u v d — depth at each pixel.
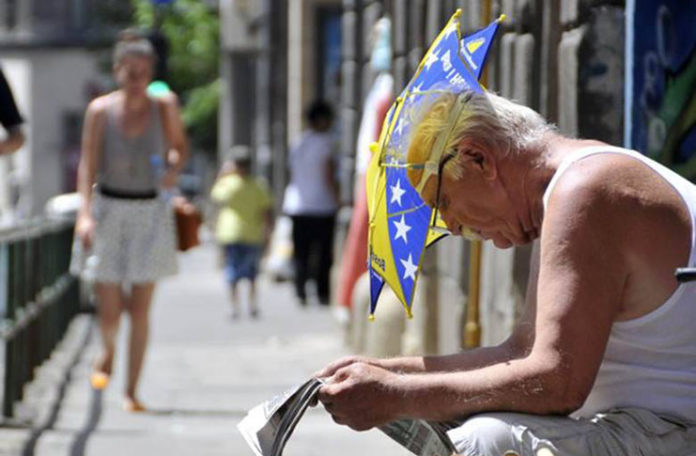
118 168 14.38
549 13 9.99
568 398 5.62
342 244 24.05
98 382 14.79
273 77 41.91
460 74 5.92
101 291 14.59
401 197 6.06
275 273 34.75
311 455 11.95
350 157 23.20
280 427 5.90
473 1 12.18
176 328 24.19
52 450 12.03
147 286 14.53
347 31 23.17
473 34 6.18
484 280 11.80
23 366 14.91
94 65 90.69
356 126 22.77
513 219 5.94
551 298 5.63
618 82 9.23
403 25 16.69
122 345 20.56
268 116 42.28
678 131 8.70
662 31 8.77
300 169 27.94
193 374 17.56
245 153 26.62
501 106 5.92
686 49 8.63
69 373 17.42
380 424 5.83
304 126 37.09
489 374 5.70
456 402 5.71
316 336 22.30
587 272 5.61
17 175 94.19
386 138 6.21
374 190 6.27
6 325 13.53
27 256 15.32
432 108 5.91
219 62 64.19
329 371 6.12
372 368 5.86
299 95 37.25
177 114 14.55
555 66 9.94
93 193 14.50
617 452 5.70
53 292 19.17
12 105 12.84
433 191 5.94
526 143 5.88
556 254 5.65
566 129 9.45
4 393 13.63
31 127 96.12
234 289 26.20
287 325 24.42
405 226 6.04
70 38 95.88
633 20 8.82
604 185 5.68
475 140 5.85
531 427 5.61
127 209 14.41
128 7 73.38
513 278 10.49
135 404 14.46
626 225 5.65
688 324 5.77
